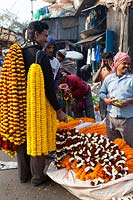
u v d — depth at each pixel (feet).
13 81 13.10
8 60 13.30
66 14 54.90
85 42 43.21
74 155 13.99
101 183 12.35
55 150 14.49
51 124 13.66
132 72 14.73
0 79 13.62
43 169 14.25
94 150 13.79
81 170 13.21
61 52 20.48
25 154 14.46
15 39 56.54
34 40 13.91
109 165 12.92
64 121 15.84
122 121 14.38
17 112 13.28
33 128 13.19
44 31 13.97
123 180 12.10
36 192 13.83
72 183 12.99
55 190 13.98
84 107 20.15
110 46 37.86
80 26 54.08
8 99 13.39
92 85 28.48
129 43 33.86
